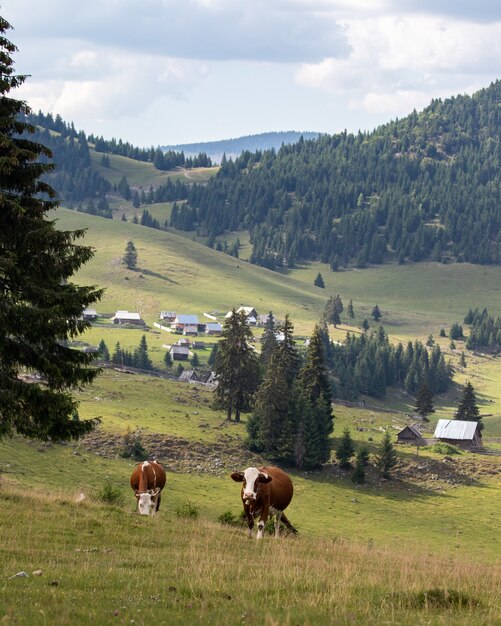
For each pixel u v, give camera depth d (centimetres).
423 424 18625
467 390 17688
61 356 3275
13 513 2772
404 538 9044
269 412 11856
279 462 11912
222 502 9575
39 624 1324
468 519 10188
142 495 3338
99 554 2248
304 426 11862
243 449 11962
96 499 3841
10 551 2114
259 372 14625
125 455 10669
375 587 1859
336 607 1563
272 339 18438
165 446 11281
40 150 3266
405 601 1705
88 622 1361
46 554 2144
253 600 1633
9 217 3108
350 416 16912
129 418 12488
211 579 1823
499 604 1752
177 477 10388
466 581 2122
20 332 3047
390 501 10888
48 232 3088
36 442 10331
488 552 8619
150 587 1734
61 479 9262
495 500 11119
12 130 3266
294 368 14550
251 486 2783
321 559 2494
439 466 12369
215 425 13038
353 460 12294
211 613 1476
